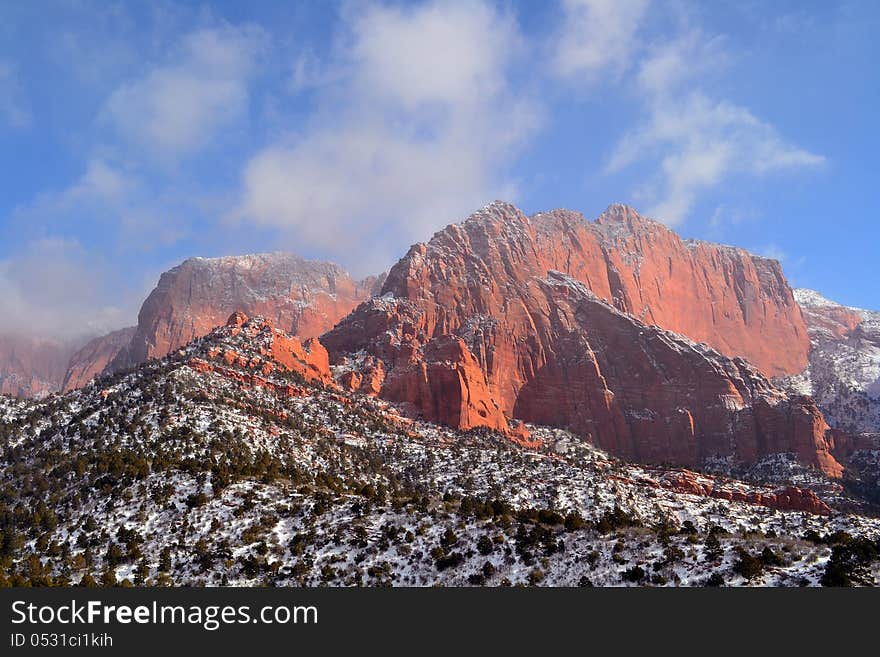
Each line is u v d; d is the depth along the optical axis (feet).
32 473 395.14
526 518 344.08
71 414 487.20
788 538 336.08
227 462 398.62
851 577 252.83
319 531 330.34
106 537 325.83
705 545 298.97
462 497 430.61
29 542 330.54
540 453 649.61
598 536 312.71
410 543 318.65
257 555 310.45
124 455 390.21
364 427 572.92
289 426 501.56
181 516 339.57
